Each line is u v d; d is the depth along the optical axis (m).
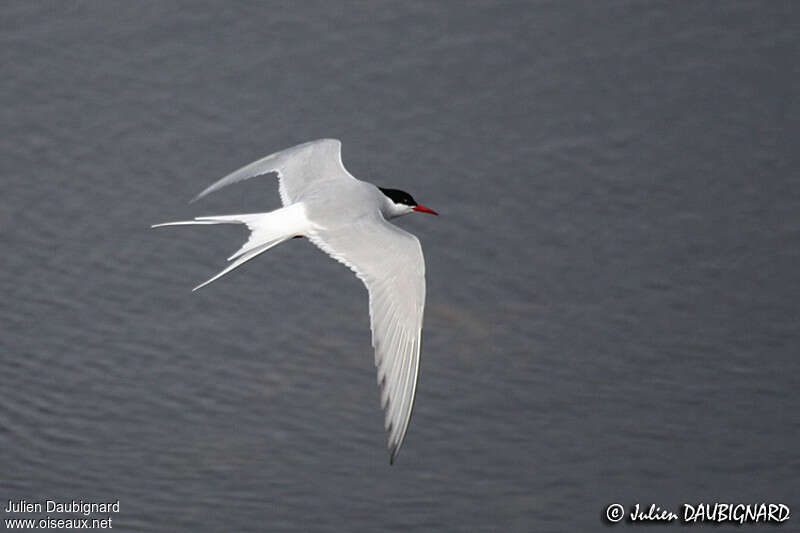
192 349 15.23
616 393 14.70
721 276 16.47
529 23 20.95
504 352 15.24
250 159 18.05
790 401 14.60
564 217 17.33
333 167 10.59
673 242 16.97
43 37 20.42
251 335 15.48
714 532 12.84
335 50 20.23
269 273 16.45
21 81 19.50
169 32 20.58
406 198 11.48
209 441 13.87
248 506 12.92
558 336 15.52
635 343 15.45
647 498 13.21
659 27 20.98
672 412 14.45
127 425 14.05
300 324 15.67
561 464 13.67
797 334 15.56
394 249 8.91
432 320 15.68
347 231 9.26
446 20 20.95
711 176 18.05
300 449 13.78
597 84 19.72
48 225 17.00
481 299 16.00
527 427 14.16
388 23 20.86
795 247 16.89
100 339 15.31
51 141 18.41
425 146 18.39
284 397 14.54
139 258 16.59
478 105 19.22
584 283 16.31
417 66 19.95
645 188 17.83
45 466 13.42
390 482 13.34
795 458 13.76
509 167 18.11
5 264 16.34
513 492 13.25
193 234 17.00
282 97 19.27
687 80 19.88
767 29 20.91
